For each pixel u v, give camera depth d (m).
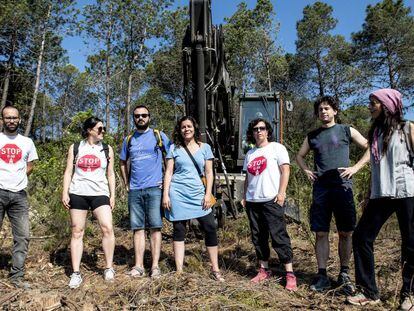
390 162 3.51
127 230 6.50
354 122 23.09
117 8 26.36
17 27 25.92
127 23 27.03
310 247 5.49
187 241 5.92
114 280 4.20
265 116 8.12
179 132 4.39
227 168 8.15
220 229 6.17
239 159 7.99
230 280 4.27
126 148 4.55
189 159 4.32
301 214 6.05
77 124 10.35
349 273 4.34
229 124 7.44
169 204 4.31
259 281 4.16
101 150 4.40
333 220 6.32
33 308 3.51
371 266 3.63
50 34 26.53
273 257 5.14
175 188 4.31
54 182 6.58
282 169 4.16
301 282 4.27
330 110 4.07
